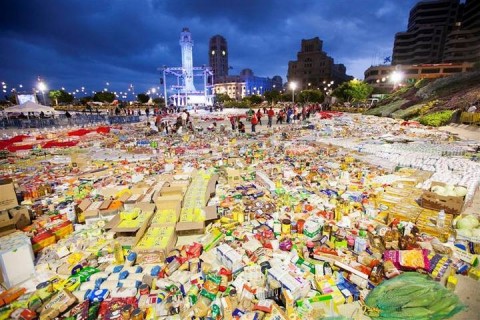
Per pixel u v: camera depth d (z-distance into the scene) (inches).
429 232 207.9
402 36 4439.0
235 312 140.3
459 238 199.9
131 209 238.1
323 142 619.2
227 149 555.5
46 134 810.2
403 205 249.1
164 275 172.1
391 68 3540.8
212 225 230.8
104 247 203.5
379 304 143.6
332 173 374.9
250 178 360.2
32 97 1905.8
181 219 232.7
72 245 205.0
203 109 2455.7
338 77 6422.2
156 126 892.0
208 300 147.9
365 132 763.4
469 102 852.6
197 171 381.4
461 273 169.8
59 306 144.8
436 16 4143.7
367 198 278.7
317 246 197.5
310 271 173.3
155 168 420.5
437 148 500.4
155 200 258.1
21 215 229.9
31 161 491.2
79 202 278.2
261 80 7711.6
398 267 169.0
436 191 254.7
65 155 537.3
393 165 403.9
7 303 154.0
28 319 139.9
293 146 573.9
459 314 136.6
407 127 847.7
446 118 845.2
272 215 247.0
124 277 171.0
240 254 183.6
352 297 152.0
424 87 1311.5
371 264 173.9
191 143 641.6
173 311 143.3
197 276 167.3
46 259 192.2
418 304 140.2
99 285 164.1
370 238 207.8
